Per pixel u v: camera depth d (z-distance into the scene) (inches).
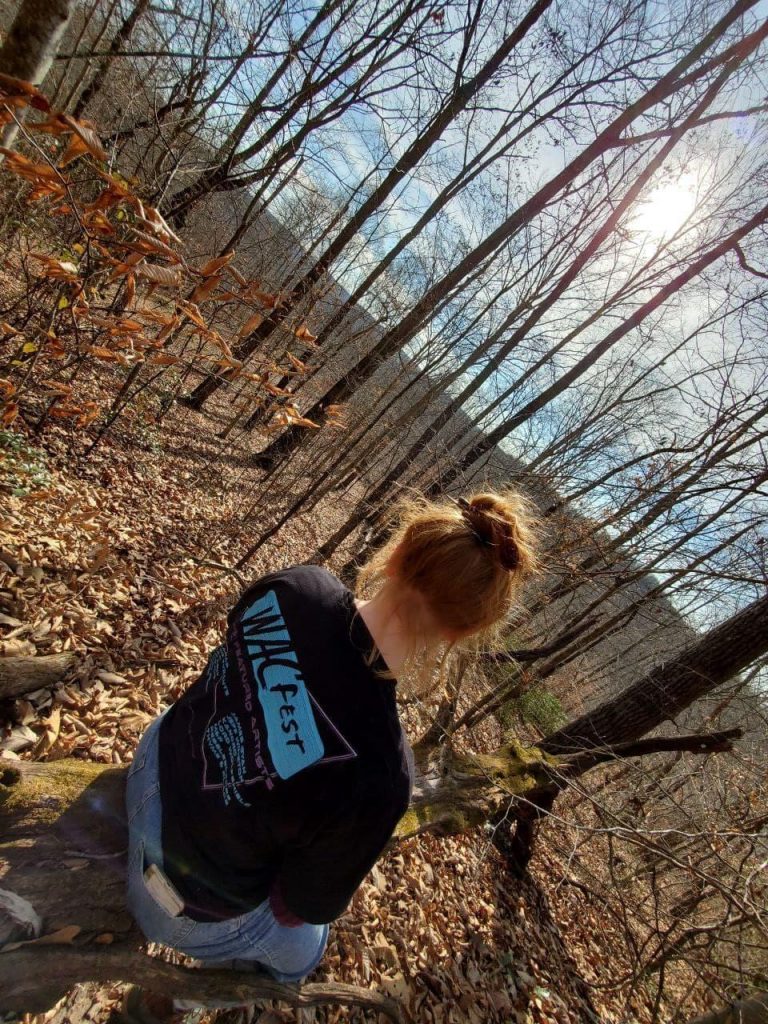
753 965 112.4
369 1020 101.8
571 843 203.5
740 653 159.2
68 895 46.2
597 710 179.0
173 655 133.0
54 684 99.7
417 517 41.5
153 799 44.6
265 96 179.8
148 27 180.7
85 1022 63.7
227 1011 78.7
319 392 331.6
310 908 41.9
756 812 151.4
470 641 44.6
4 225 118.6
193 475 257.3
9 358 125.8
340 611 40.1
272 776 36.8
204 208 196.5
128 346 77.3
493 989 134.1
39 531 132.9
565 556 176.6
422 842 155.0
